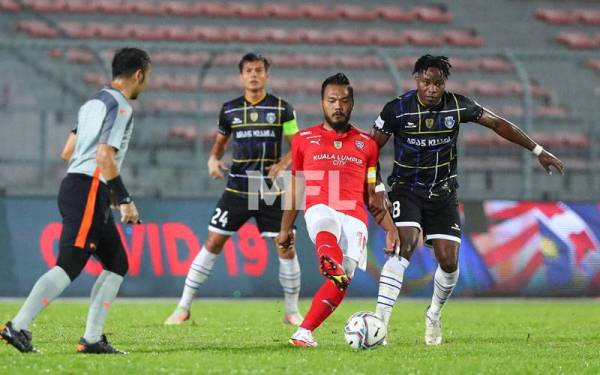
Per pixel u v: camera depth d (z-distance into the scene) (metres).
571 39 89.75
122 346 25.80
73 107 58.81
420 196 27.25
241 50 54.19
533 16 90.94
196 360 22.02
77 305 45.03
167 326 33.75
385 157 56.78
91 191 22.41
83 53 72.25
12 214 51.59
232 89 71.56
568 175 60.75
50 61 70.62
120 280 23.38
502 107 73.31
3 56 68.00
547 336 31.69
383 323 25.05
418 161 27.05
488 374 20.62
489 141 66.44
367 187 26.17
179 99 69.25
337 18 89.25
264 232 36.38
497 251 54.81
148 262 51.84
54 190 54.34
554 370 21.58
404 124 26.81
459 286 54.12
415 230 26.91
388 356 23.53
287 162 35.62
